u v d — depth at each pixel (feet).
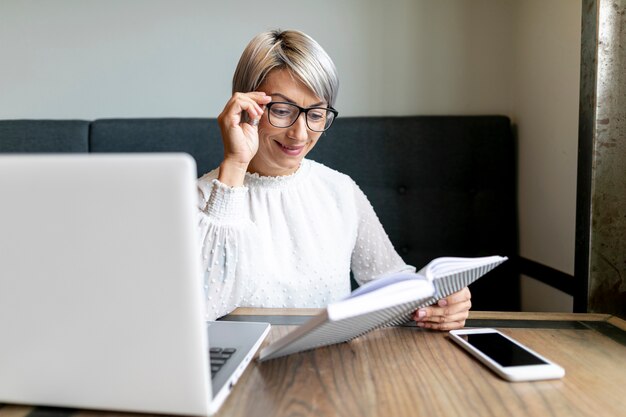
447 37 6.66
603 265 4.66
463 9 6.63
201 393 1.87
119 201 1.69
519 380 2.32
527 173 6.25
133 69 6.73
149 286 1.76
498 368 2.38
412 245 6.44
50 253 1.77
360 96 6.73
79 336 1.85
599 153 4.58
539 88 5.91
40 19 6.67
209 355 2.48
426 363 2.54
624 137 4.55
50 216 1.73
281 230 4.54
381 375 2.40
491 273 6.41
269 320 3.31
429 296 2.42
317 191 4.82
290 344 2.39
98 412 2.02
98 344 1.85
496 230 6.40
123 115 6.79
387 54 6.70
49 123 6.36
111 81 6.75
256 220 4.49
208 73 6.74
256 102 3.89
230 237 3.73
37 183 1.70
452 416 2.00
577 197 4.82
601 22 4.48
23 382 1.95
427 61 6.69
